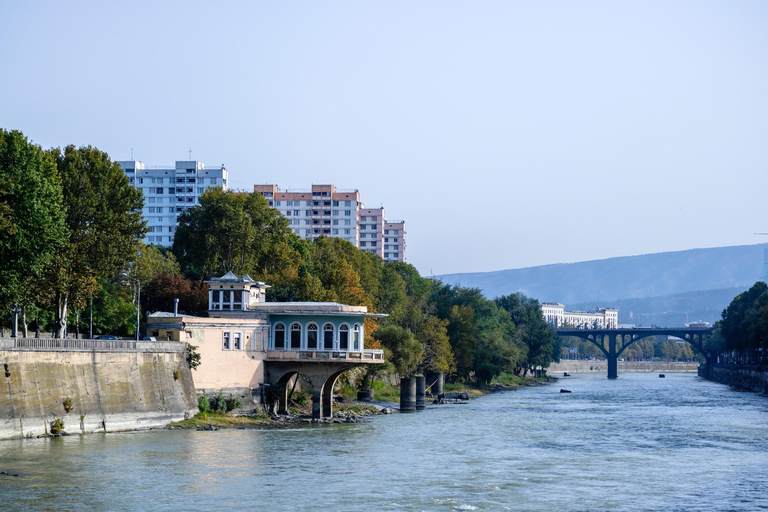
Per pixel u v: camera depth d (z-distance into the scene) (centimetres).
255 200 17650
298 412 13050
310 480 7750
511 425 12719
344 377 15350
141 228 11700
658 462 9094
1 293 9181
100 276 11619
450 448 9944
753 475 8344
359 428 11819
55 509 6438
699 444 10581
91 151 11612
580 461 9106
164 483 7419
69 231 10419
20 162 9281
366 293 18025
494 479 7969
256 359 12369
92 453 8600
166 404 10844
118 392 10244
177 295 15212
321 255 19988
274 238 17712
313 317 12644
